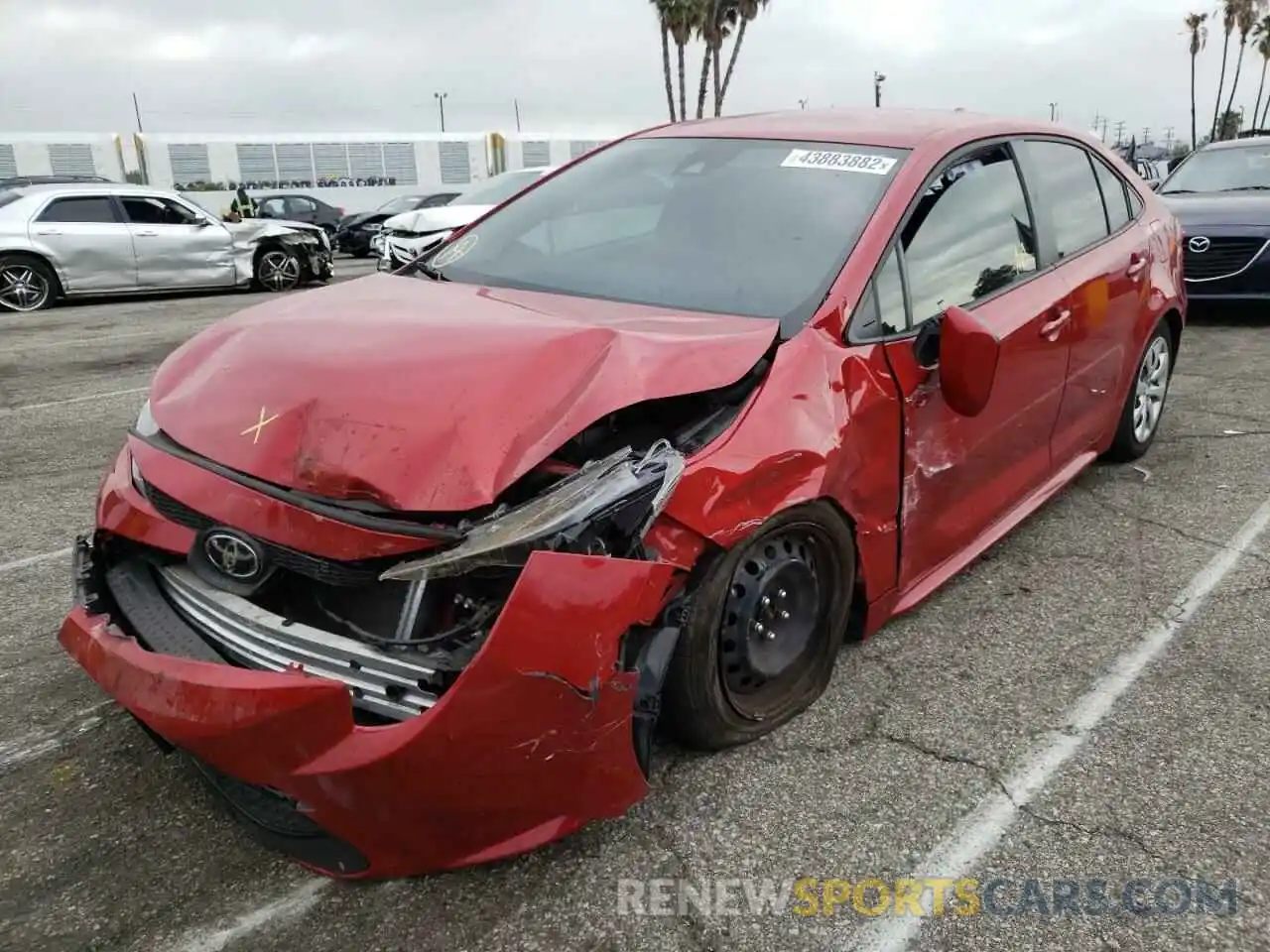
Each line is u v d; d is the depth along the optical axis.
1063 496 4.62
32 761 2.71
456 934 2.12
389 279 3.39
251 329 2.69
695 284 2.98
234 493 2.20
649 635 2.27
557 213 3.56
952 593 3.67
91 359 8.69
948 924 2.16
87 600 2.38
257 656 2.17
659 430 2.46
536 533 1.99
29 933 2.13
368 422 2.18
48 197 12.63
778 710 2.75
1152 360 4.88
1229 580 3.77
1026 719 2.89
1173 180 9.80
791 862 2.34
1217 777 2.65
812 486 2.52
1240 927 2.16
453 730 1.92
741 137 3.59
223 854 2.36
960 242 3.28
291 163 30.38
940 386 3.02
